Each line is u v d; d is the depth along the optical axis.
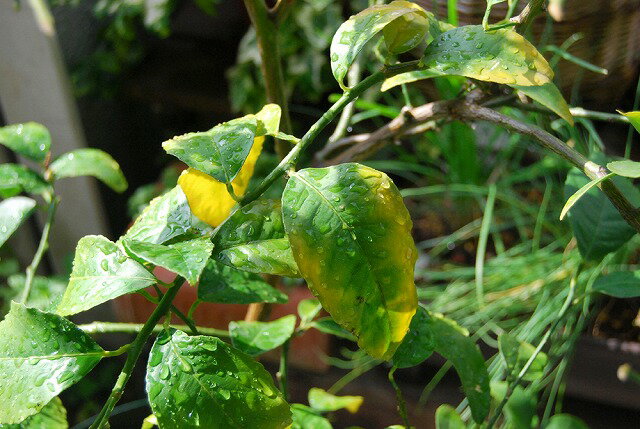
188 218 0.53
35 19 1.19
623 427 1.06
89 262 0.49
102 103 1.43
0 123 1.35
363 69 1.13
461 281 1.09
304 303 0.67
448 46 0.49
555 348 0.96
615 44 0.74
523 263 1.06
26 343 0.48
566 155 0.48
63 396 1.51
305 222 0.45
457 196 1.18
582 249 0.64
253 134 0.49
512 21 0.50
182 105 1.41
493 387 0.67
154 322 0.48
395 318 0.45
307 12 1.22
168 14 1.33
